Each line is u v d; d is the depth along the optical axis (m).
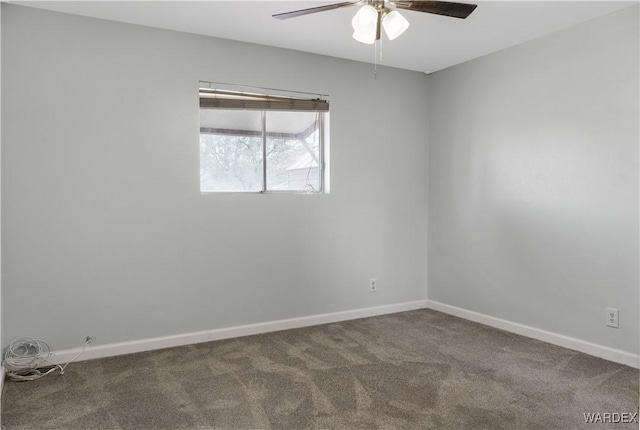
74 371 2.84
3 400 2.43
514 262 3.67
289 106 3.78
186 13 2.98
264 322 3.72
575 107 3.18
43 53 2.89
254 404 2.37
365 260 4.21
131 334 3.21
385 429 2.11
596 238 3.07
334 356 3.12
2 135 2.78
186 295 3.40
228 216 3.55
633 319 2.88
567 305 3.27
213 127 3.55
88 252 3.06
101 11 2.93
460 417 2.23
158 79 3.26
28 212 2.87
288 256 3.82
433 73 4.48
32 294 2.90
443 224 4.39
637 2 2.79
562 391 2.52
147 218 3.24
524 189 3.56
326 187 4.04
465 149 4.11
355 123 4.11
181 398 2.45
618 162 2.93
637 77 2.82
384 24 2.45
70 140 2.98
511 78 3.65
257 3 2.82
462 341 3.45
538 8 2.88
